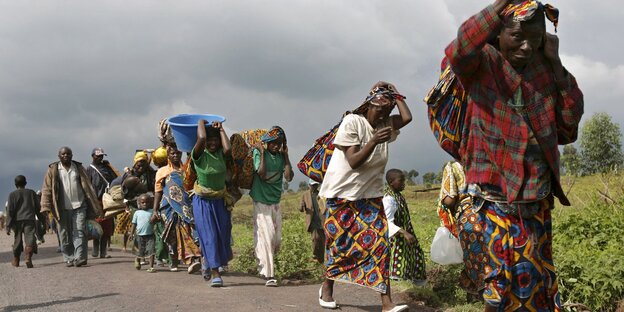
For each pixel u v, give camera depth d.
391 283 7.94
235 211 30.95
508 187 3.79
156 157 10.86
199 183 8.06
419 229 13.88
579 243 9.03
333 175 6.09
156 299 7.38
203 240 8.11
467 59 3.71
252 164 8.32
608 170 15.07
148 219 9.93
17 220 11.28
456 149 4.15
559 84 3.88
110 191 12.13
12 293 8.31
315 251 10.38
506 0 3.63
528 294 3.86
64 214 10.87
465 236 4.03
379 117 5.89
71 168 10.95
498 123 3.82
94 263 11.30
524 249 3.84
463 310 6.62
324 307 6.65
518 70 3.83
